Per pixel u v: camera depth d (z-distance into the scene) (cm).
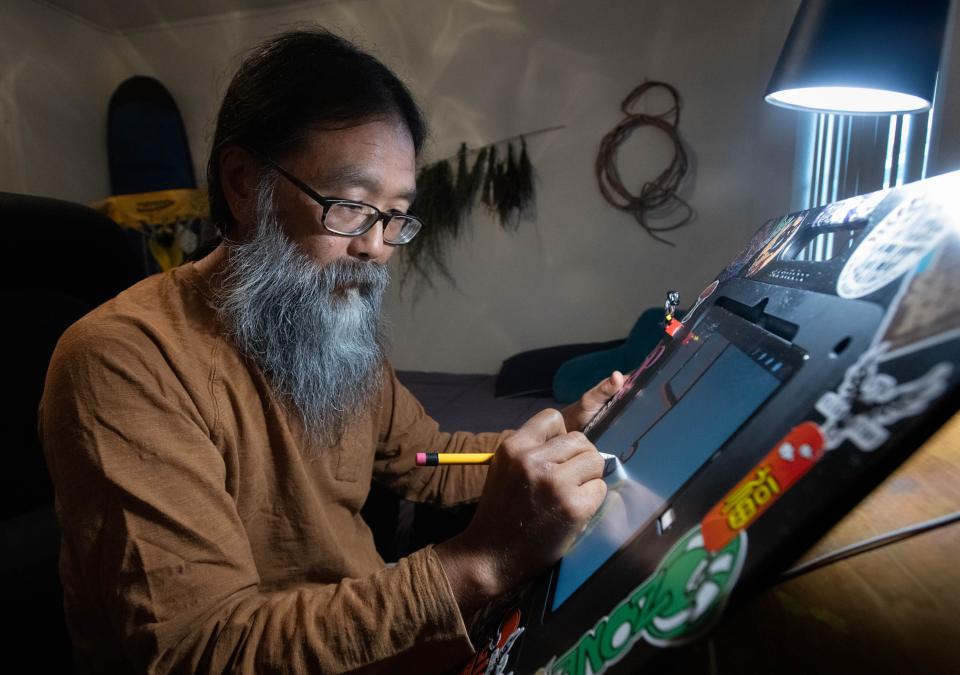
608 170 324
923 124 162
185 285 75
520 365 299
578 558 49
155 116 379
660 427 55
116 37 404
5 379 92
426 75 350
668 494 41
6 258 91
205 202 351
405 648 52
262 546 76
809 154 285
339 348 77
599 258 336
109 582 56
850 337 34
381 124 71
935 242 33
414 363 375
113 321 65
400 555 148
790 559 29
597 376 255
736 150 306
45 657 86
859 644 34
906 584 35
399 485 99
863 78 94
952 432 36
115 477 57
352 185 71
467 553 54
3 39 339
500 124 341
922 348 29
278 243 73
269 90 71
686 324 73
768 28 292
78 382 60
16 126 346
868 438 28
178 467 60
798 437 32
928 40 93
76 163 384
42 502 96
